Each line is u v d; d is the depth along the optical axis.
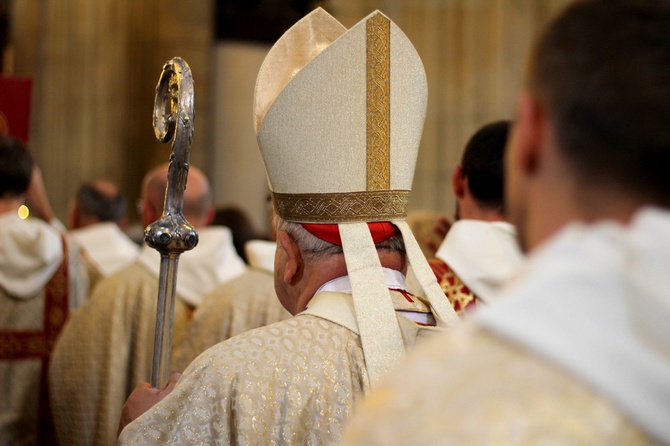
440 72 22.81
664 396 1.77
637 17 2.01
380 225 4.22
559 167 2.10
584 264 1.92
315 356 3.90
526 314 1.92
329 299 4.12
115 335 8.49
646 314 1.83
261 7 28.94
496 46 22.33
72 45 26.62
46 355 9.38
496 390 1.88
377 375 3.88
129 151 26.41
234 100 28.62
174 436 3.75
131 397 4.18
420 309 4.23
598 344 1.83
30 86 9.77
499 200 5.91
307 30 4.50
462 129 22.59
